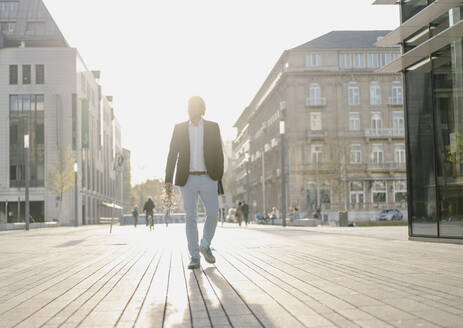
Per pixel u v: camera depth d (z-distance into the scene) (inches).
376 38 2314.2
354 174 2156.7
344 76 2202.3
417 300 167.6
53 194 2160.4
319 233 709.9
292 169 2158.0
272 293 186.2
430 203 462.0
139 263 307.0
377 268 255.8
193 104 258.1
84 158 2378.2
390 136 2187.5
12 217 2145.7
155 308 165.0
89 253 395.5
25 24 2405.3
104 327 139.9
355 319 141.3
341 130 2181.3
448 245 410.6
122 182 4493.1
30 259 349.1
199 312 156.6
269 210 2709.2
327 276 228.5
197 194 264.4
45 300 183.6
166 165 263.0
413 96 488.4
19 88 2213.3
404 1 501.0
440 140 446.3
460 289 188.4
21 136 2192.4
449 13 434.0
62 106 2215.8
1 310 166.1
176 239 615.5
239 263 289.7
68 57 2230.6
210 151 257.4
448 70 437.7
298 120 2176.4
